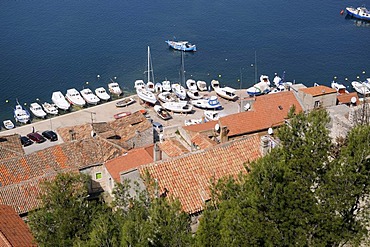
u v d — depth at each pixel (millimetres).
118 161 61375
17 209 52156
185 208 41625
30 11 189625
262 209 29281
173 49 149500
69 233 32719
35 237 33250
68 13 187750
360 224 31156
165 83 120062
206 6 195750
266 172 29562
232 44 153500
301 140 31641
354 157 30219
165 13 187000
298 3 198375
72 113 108938
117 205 35125
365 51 146000
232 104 111000
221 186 34094
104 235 28766
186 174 44344
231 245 28672
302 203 29203
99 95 115812
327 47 149625
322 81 127188
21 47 151750
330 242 30781
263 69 135125
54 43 155500
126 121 81625
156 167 44250
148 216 32156
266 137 48719
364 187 30672
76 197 34375
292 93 79062
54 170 61500
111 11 190625
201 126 70688
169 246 29531
